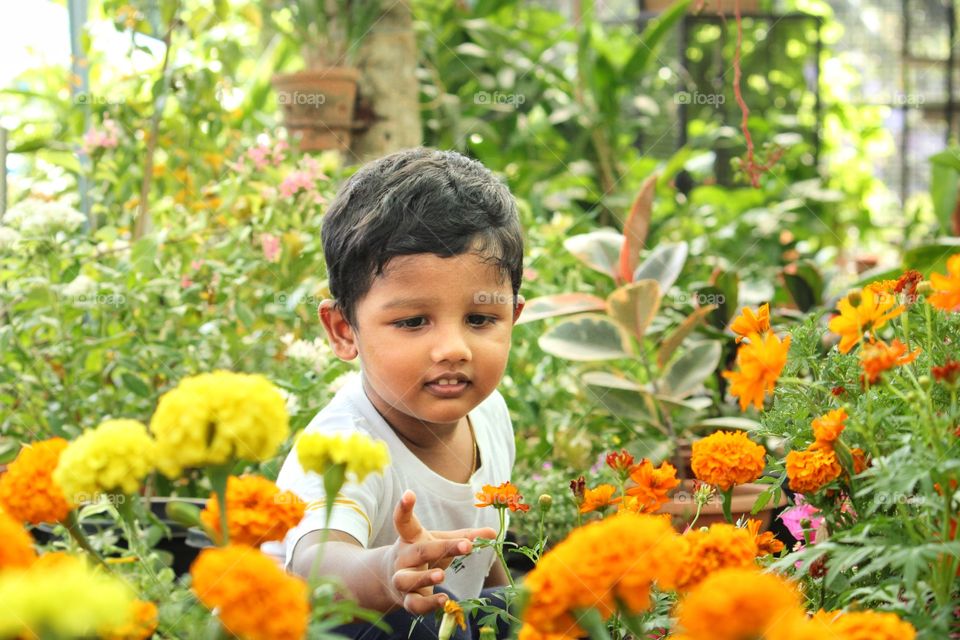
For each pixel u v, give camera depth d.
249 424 0.72
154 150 2.75
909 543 0.88
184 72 2.72
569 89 4.33
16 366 2.29
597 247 2.48
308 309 2.39
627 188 4.35
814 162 4.68
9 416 2.11
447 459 1.37
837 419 0.95
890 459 0.88
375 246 1.19
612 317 2.24
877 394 1.04
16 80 3.32
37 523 0.83
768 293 2.75
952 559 0.85
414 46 3.35
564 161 4.30
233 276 2.30
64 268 2.29
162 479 1.97
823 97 5.59
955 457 0.87
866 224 5.07
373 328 1.21
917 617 0.83
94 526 1.72
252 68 4.03
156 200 2.87
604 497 1.13
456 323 1.19
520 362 2.50
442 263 1.18
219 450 0.73
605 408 2.29
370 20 3.26
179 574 1.75
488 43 4.14
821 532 1.18
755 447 1.07
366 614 0.78
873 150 5.71
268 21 3.43
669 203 4.18
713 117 4.42
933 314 1.16
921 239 4.31
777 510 1.79
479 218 1.21
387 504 1.26
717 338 2.50
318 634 0.72
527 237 2.80
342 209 1.27
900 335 1.17
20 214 2.22
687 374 2.29
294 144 2.80
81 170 2.76
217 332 2.27
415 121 3.36
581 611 0.70
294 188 2.44
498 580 1.47
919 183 5.07
